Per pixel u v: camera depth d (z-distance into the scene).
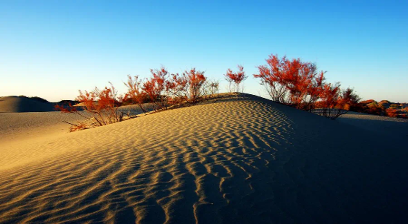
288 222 2.97
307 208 3.34
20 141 14.63
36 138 15.26
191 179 4.06
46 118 26.28
